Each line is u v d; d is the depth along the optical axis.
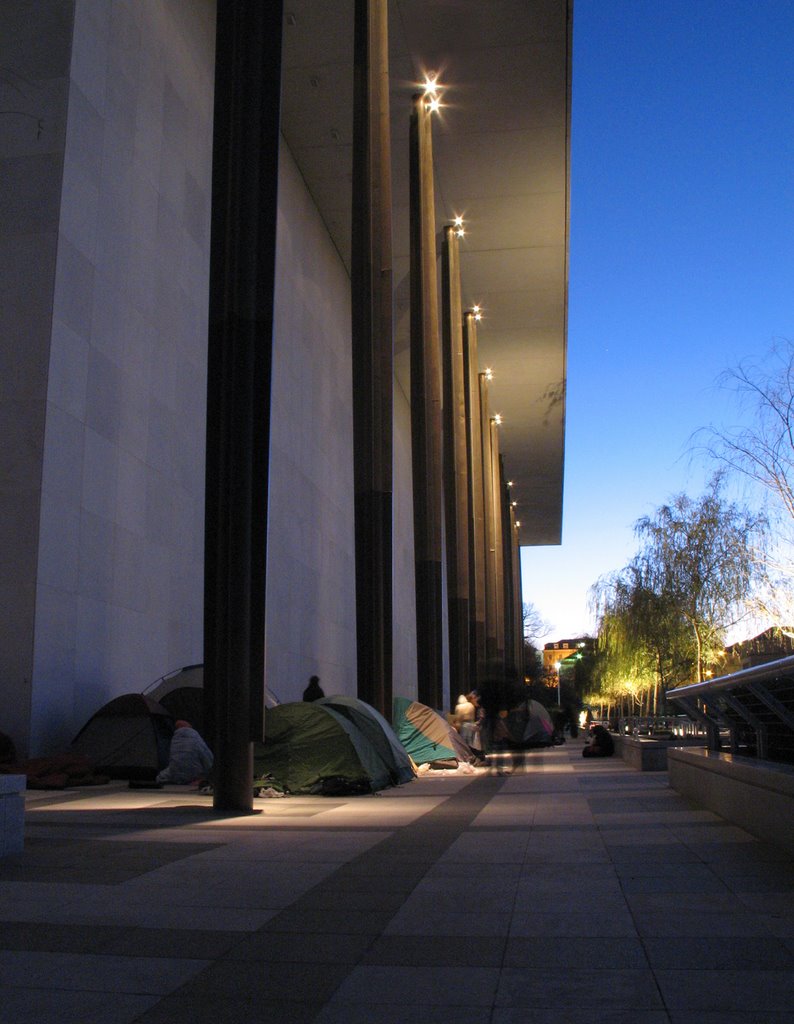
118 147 18.12
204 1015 3.73
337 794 13.59
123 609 17.77
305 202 30.77
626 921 5.20
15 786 7.59
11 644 14.90
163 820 10.17
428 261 27.25
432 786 15.43
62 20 16.62
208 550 12.03
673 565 22.47
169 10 20.84
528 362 45.38
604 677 32.00
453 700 32.97
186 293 21.16
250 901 5.77
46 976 4.24
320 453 31.55
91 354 16.88
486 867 7.00
